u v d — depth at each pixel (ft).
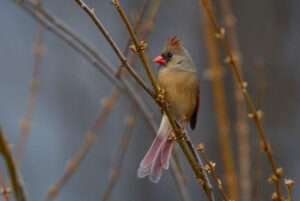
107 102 26.09
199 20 46.44
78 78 47.32
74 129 47.29
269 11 46.26
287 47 45.73
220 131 24.91
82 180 46.03
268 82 44.45
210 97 45.57
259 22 46.03
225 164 24.47
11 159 15.26
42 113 47.44
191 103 25.20
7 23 50.52
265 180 39.42
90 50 25.63
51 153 47.55
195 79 25.14
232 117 42.01
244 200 24.47
